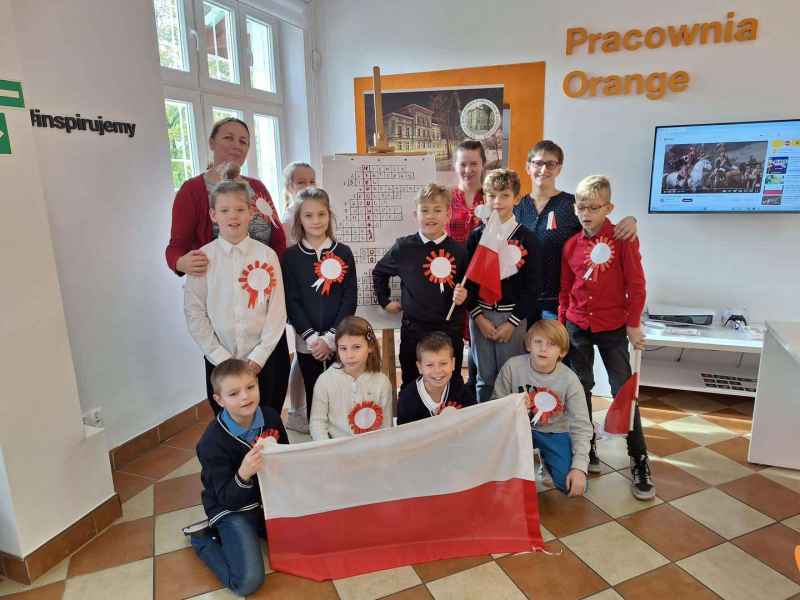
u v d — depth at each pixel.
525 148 3.57
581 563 1.79
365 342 2.03
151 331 2.64
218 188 2.02
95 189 2.32
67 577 1.76
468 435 1.84
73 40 2.20
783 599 1.63
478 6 3.50
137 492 2.27
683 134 3.12
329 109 4.02
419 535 1.85
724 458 2.48
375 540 1.83
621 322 2.25
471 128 3.66
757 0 2.95
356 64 3.86
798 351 1.94
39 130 2.08
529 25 3.41
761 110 3.06
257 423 1.89
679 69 3.17
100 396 2.39
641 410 3.01
